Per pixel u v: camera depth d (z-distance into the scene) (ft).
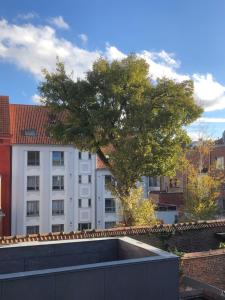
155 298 25.89
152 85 87.30
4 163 133.80
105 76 86.17
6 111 139.33
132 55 87.30
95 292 24.34
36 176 137.90
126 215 83.20
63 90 87.76
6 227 133.08
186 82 86.94
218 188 128.98
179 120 83.76
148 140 81.35
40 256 30.45
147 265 25.80
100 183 145.89
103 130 88.33
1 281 22.15
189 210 109.70
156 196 143.33
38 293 22.97
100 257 32.37
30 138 138.00
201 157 120.06
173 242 65.51
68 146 141.69
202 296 36.01
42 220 137.80
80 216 143.84
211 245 68.44
